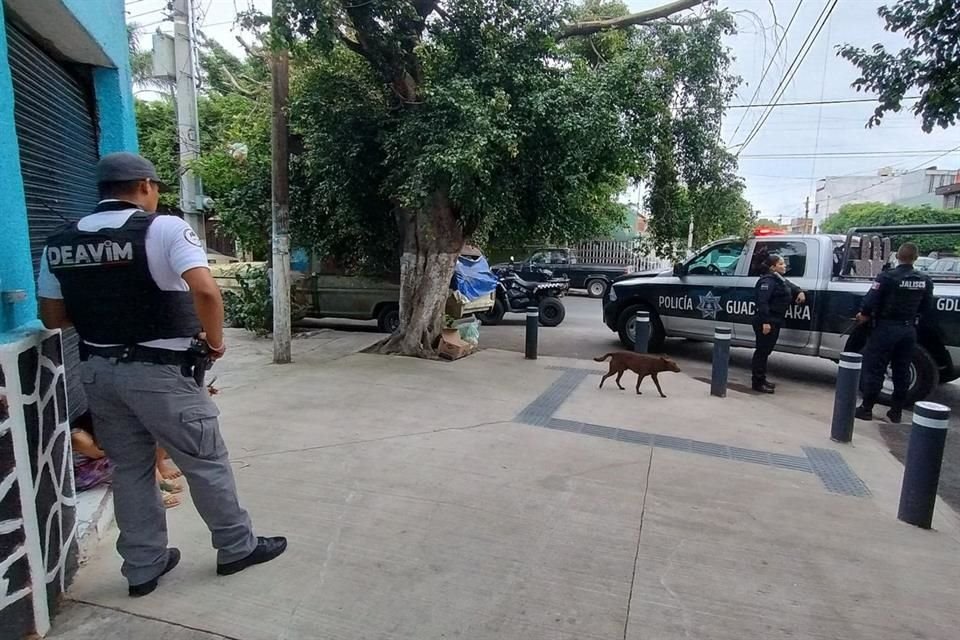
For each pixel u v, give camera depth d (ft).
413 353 27.22
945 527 11.58
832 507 12.26
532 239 31.60
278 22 20.29
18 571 6.98
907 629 8.32
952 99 12.25
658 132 25.57
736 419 18.38
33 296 7.79
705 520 11.37
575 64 24.94
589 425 17.13
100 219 7.50
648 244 31.81
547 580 9.14
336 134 26.12
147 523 8.40
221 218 34.35
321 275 37.14
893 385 20.22
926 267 24.76
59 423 8.32
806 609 8.68
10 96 7.27
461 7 22.90
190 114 32.19
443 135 21.75
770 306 22.91
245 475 12.85
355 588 8.75
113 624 7.80
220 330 7.81
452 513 11.24
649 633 8.01
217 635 7.66
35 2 8.87
